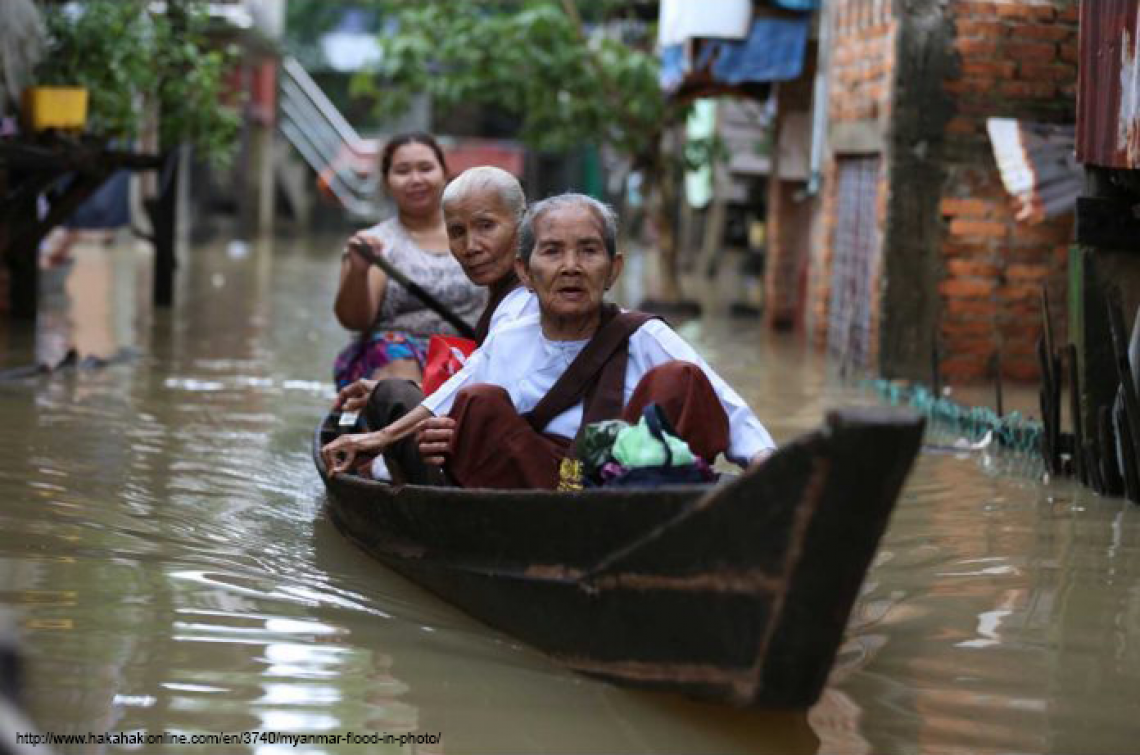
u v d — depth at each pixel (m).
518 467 5.39
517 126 40.00
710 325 16.97
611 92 18.72
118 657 4.91
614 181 38.00
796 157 16.36
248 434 9.07
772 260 16.70
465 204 6.29
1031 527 7.04
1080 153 8.12
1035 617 5.64
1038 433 8.84
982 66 11.79
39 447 8.32
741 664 4.23
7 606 5.39
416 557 5.61
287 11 38.06
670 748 4.30
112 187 19.25
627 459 4.91
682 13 14.95
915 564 6.37
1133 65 7.55
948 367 12.02
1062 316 12.14
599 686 4.73
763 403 10.77
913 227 11.90
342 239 33.88
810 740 4.39
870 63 12.57
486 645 5.12
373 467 6.56
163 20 15.09
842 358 12.35
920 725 4.53
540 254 5.38
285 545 6.43
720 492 4.15
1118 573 6.25
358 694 4.65
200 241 29.20
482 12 22.98
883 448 3.88
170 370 11.73
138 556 6.16
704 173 26.06
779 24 14.73
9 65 11.71
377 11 38.03
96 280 19.27
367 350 8.42
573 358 5.55
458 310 8.46
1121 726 4.56
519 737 4.35
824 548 4.01
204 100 15.69
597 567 4.57
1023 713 4.65
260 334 14.47
